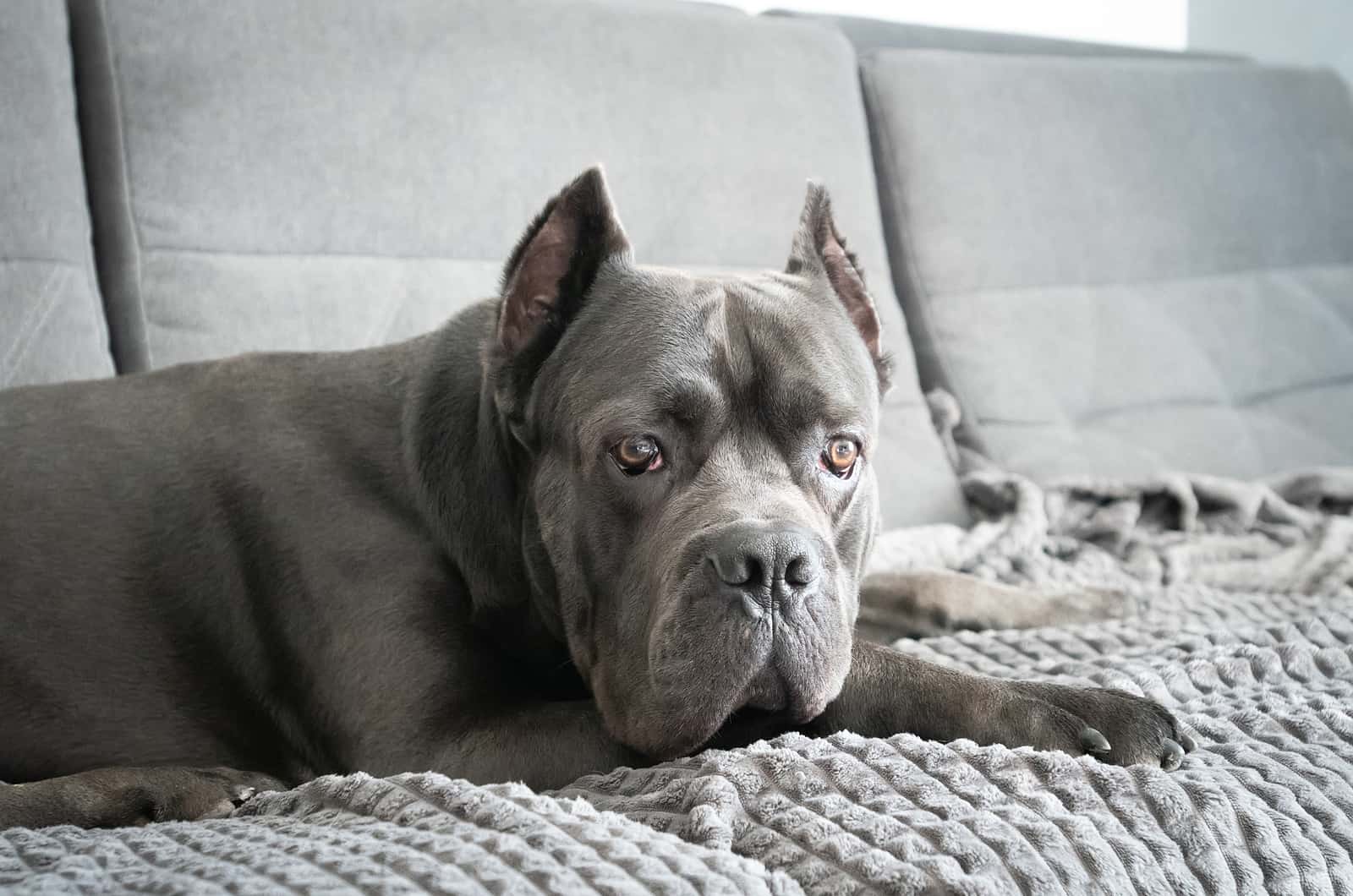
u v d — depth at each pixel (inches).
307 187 125.7
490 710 80.2
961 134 169.9
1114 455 165.0
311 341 124.3
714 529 71.9
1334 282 194.5
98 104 118.3
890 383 95.8
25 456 90.7
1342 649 93.5
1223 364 179.6
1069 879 56.4
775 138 153.3
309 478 89.7
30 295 109.8
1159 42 243.3
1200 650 93.9
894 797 62.1
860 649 82.0
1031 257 171.0
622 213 142.3
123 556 88.6
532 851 52.2
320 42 128.0
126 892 50.7
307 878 49.2
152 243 118.9
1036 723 73.4
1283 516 151.3
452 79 134.1
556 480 81.7
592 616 80.4
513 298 83.3
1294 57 245.9
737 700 70.6
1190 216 185.0
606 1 148.1
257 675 88.1
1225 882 60.2
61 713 86.7
